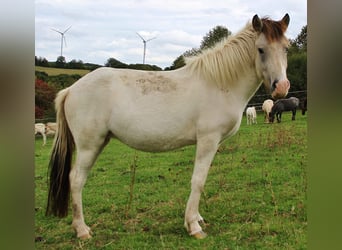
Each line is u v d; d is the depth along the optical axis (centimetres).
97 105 369
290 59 1716
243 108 386
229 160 729
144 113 365
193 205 370
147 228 397
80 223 376
